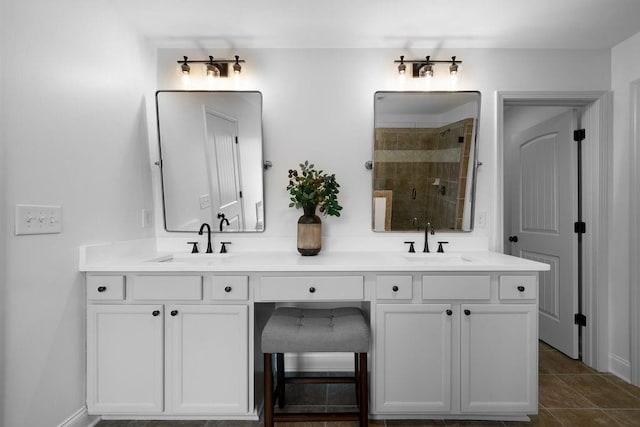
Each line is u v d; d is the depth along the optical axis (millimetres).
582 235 2359
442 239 2244
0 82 1187
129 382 1631
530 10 1825
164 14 1884
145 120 2143
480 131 2236
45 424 1395
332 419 1519
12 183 1234
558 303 2559
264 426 1585
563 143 2475
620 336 2154
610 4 1763
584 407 1821
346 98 2232
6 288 1220
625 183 2117
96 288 1613
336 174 2240
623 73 2139
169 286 1623
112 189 1811
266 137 2240
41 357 1374
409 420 1697
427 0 1749
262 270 1621
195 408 1634
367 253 2170
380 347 1647
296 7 1811
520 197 2980
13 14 1232
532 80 2234
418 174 2207
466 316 1635
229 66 2246
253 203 2219
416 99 2184
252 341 1642
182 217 2230
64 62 1475
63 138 1472
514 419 1693
